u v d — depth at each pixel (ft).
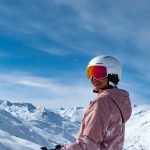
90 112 15.87
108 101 16.10
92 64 17.31
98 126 15.43
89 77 17.60
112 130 15.98
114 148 15.97
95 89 17.49
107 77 17.13
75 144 15.17
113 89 16.70
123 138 16.89
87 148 15.14
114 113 16.06
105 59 17.16
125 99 16.75
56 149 15.98
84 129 15.62
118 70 17.37
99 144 15.56
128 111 16.90
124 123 16.90
